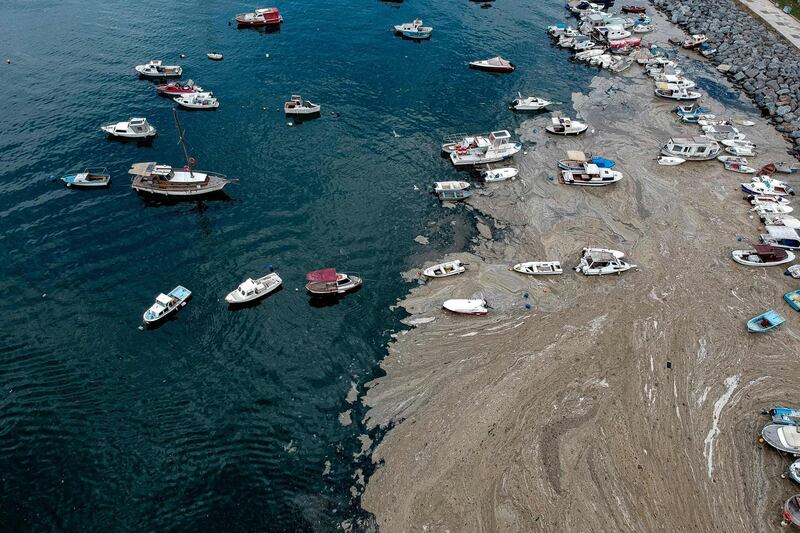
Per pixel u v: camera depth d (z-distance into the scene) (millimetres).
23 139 75562
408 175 73312
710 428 43375
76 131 78062
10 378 47125
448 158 77062
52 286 55688
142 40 103875
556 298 55531
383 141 79750
